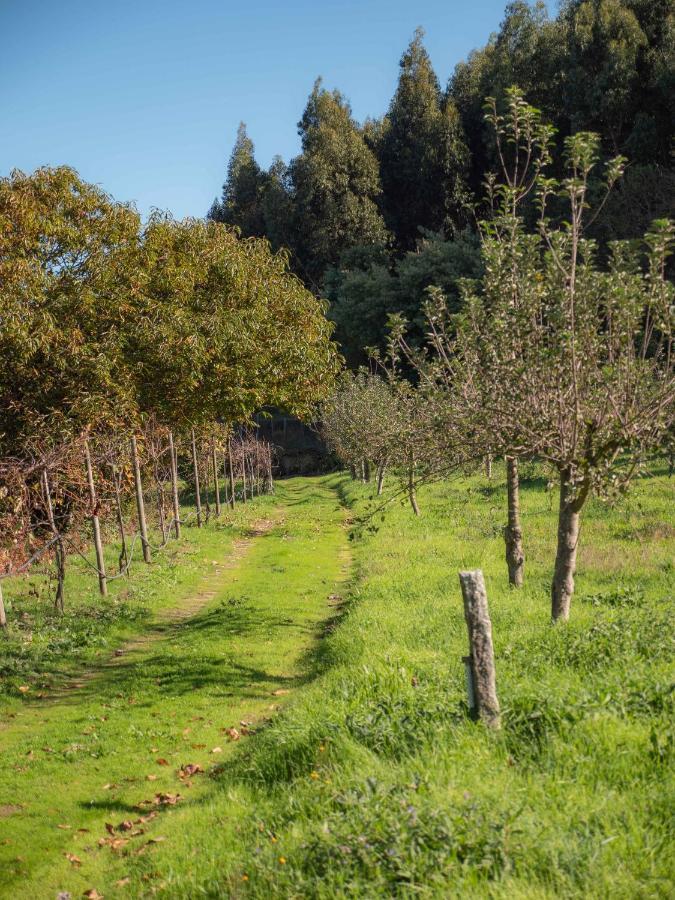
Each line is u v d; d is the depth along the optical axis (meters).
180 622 16.42
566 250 10.11
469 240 60.28
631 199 41.56
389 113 82.25
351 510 35.31
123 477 23.36
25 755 9.41
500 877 4.59
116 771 8.84
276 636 14.30
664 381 8.94
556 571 10.35
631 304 9.15
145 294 18.92
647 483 23.88
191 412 20.44
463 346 10.56
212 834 6.48
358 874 4.80
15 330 14.95
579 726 6.27
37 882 6.49
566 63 52.97
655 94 49.28
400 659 9.69
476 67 75.69
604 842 4.70
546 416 9.42
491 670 6.81
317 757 7.12
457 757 6.19
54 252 17.42
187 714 10.53
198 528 30.94
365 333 60.44
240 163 91.81
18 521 16.00
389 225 77.25
